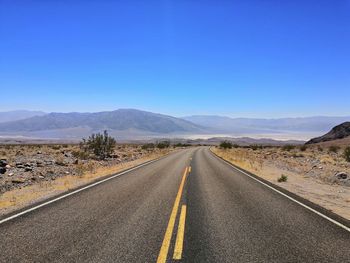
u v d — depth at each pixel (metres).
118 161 31.69
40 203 11.12
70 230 7.95
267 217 9.59
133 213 9.81
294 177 21.67
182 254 6.47
